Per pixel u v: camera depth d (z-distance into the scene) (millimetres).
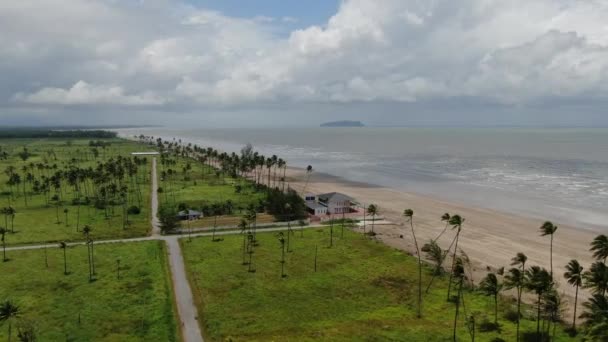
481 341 76750
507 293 98250
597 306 70125
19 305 89188
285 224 156625
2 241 127188
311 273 108500
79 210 175375
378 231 149000
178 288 99875
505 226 155250
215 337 77750
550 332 79562
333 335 78688
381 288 100062
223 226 152250
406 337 78312
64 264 112812
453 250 128500
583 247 130875
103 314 85688
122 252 123562
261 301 92562
